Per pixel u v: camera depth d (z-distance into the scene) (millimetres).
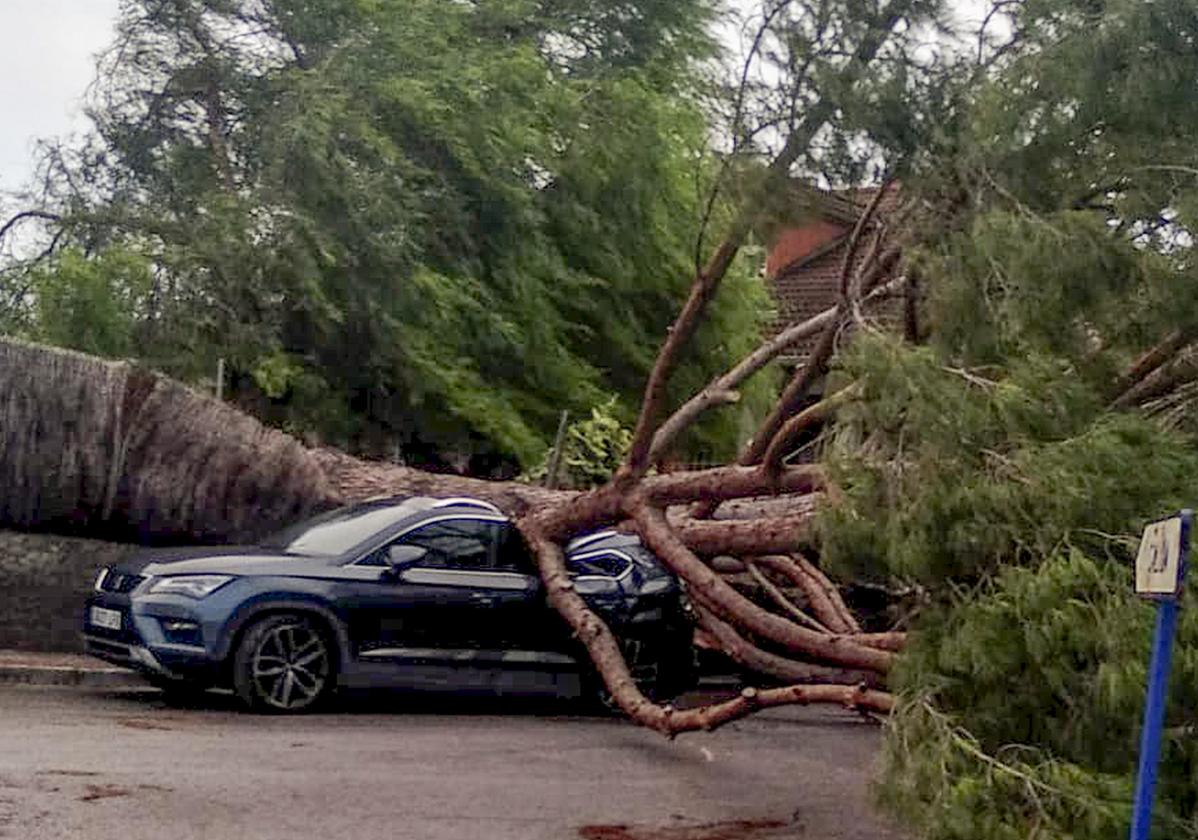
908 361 8383
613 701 14148
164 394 15328
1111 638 7094
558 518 13680
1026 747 7652
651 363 23969
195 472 15391
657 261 23922
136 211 21844
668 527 12727
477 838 8500
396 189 21328
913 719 7945
